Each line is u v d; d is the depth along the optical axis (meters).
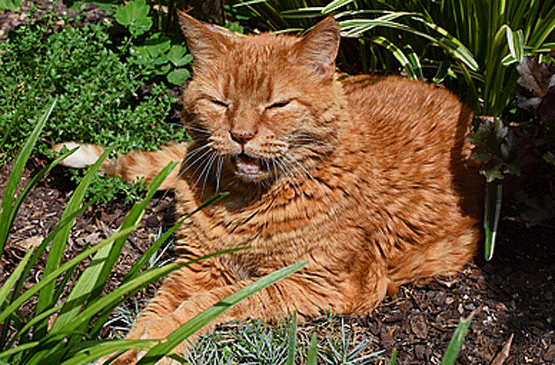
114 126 0.83
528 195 0.78
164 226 0.78
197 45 0.64
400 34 0.89
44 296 0.52
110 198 0.77
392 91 0.76
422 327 0.68
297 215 0.65
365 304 0.69
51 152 0.78
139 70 0.86
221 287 0.67
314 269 0.67
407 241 0.72
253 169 0.62
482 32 0.80
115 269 0.73
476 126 0.70
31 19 0.87
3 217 0.52
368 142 0.69
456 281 0.72
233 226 0.66
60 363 0.51
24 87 0.82
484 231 0.75
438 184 0.73
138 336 0.63
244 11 0.97
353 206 0.66
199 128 0.65
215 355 0.63
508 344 0.64
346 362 0.63
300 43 0.62
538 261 0.73
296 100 0.62
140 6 0.89
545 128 0.71
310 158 0.64
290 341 0.50
